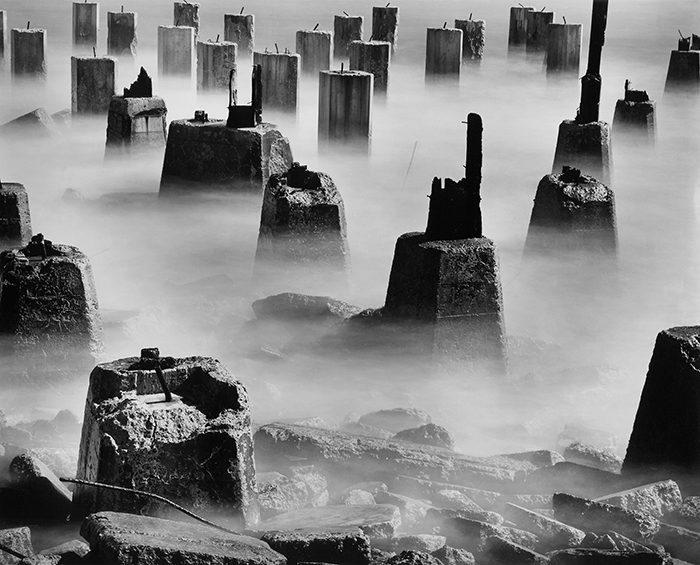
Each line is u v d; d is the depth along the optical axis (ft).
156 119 58.54
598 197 42.83
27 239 39.29
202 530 19.69
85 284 30.68
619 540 21.44
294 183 42.09
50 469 23.50
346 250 41.63
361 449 25.27
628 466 26.30
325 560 19.81
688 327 26.50
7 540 19.31
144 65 94.38
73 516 21.49
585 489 25.21
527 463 26.05
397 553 20.42
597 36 54.60
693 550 21.81
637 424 26.37
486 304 33.78
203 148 49.47
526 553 20.57
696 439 25.39
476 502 24.08
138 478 20.56
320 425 28.19
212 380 21.85
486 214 55.72
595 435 29.99
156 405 21.27
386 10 98.78
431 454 25.39
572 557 20.42
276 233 40.86
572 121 55.57
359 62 80.12
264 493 22.75
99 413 21.04
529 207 57.31
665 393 25.77
